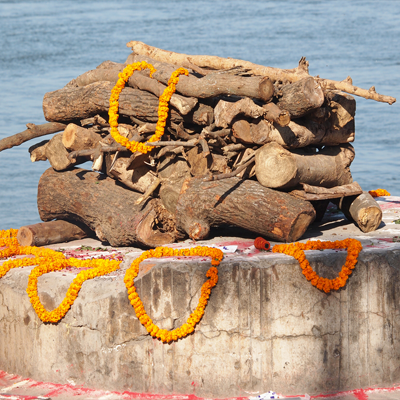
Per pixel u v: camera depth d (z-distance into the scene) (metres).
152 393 12.67
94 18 106.38
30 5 132.75
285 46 71.69
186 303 12.52
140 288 12.59
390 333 13.05
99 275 13.02
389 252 13.00
